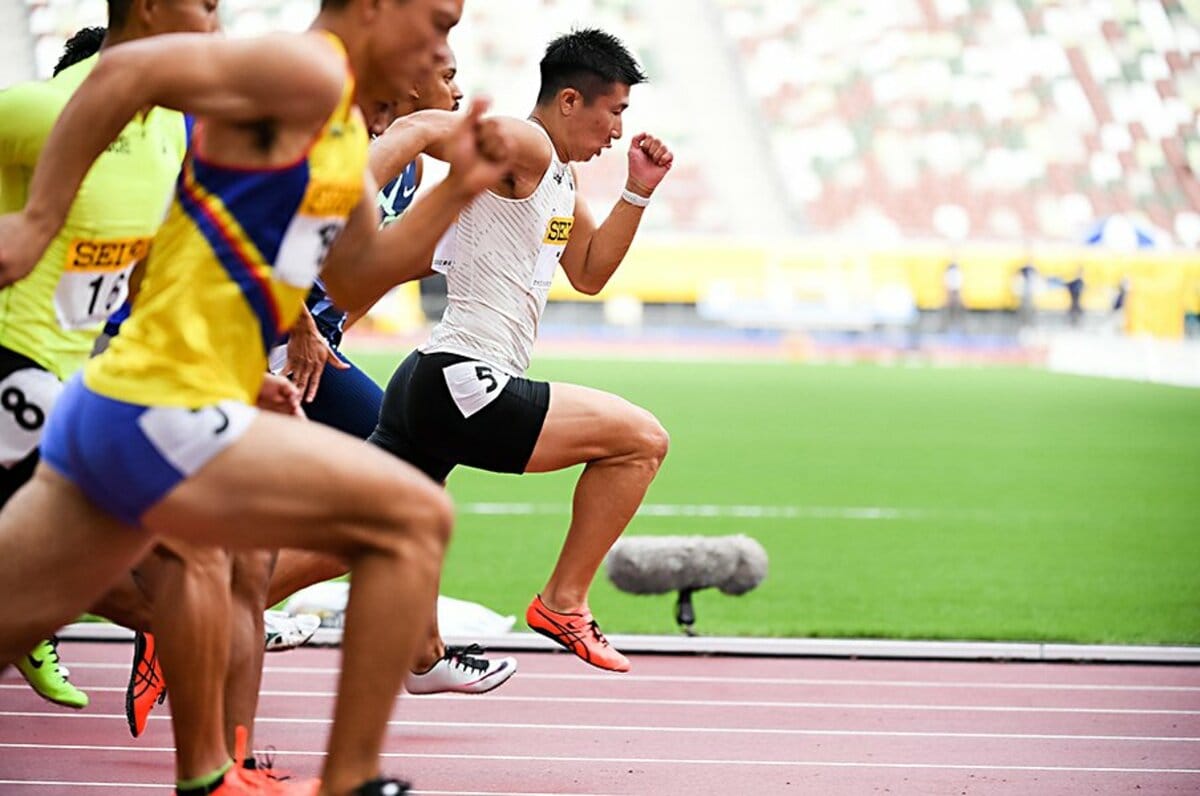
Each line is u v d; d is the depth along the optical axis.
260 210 5.28
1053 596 14.76
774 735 9.52
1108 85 64.44
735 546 12.18
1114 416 33.38
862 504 20.94
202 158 5.31
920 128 61.09
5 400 6.58
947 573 15.94
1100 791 8.38
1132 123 63.31
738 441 27.78
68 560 5.44
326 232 5.45
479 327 8.85
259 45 5.17
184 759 6.50
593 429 8.88
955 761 8.96
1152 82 65.06
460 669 9.34
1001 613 13.84
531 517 19.55
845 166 59.16
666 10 64.50
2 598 5.44
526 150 8.61
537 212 8.85
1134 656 11.99
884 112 61.62
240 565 7.32
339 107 5.29
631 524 18.92
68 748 8.79
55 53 54.38
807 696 10.64
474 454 8.88
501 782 8.31
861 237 56.38
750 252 50.84
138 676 8.16
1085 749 9.30
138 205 6.64
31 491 5.45
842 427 30.28
